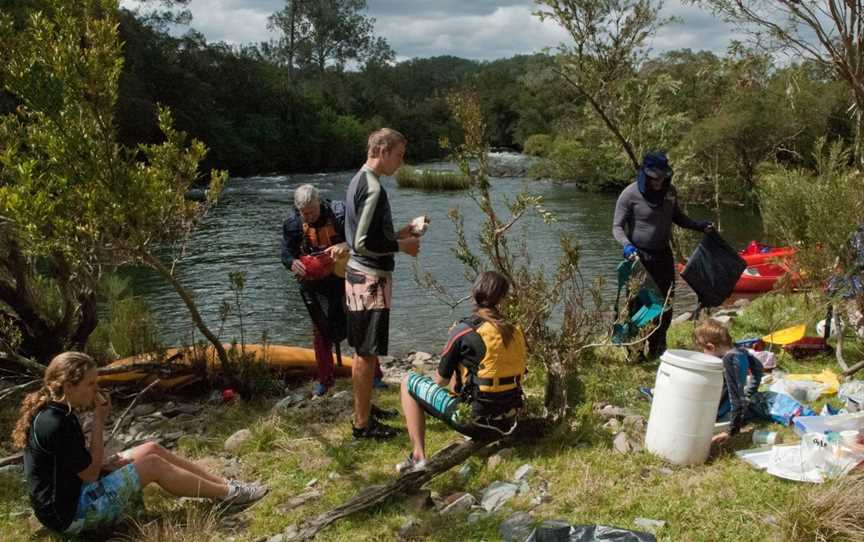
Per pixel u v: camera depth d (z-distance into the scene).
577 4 7.73
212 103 53.75
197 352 7.01
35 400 4.07
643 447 4.87
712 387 4.50
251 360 6.96
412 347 10.30
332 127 62.44
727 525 3.83
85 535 4.21
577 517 4.02
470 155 5.77
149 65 48.38
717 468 4.53
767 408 5.29
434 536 3.98
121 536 4.21
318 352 6.66
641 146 8.57
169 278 6.11
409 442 5.40
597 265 16.19
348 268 5.19
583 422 5.09
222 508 4.52
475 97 5.81
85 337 7.10
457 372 4.78
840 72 7.00
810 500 3.78
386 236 4.98
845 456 4.28
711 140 27.55
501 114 87.25
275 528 4.23
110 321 7.87
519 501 4.25
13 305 6.71
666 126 8.55
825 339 6.93
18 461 5.44
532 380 6.56
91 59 5.31
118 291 7.74
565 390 5.25
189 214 6.18
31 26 5.48
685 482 4.32
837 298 6.19
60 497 4.03
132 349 7.54
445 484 4.63
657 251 6.94
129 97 41.25
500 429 4.72
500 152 78.56
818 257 6.38
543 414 5.32
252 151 53.09
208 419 6.26
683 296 12.83
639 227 6.93
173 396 6.96
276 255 18.34
